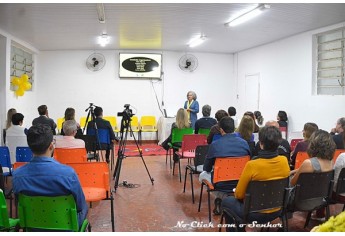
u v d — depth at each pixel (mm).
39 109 5789
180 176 5258
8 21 5895
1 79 6895
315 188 2666
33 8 5043
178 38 7746
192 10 5203
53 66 9578
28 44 8383
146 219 3590
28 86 7633
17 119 4602
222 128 3348
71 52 9617
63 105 9625
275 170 2424
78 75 9656
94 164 2834
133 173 5734
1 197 2145
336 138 3963
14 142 4539
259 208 2404
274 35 7246
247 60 9438
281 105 7742
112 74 9773
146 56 9727
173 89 10023
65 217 2055
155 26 6402
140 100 9883
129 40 8055
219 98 10281
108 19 5805
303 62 6926
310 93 6742
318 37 6688
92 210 3857
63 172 1988
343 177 2887
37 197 1987
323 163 2701
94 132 5473
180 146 5637
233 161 3170
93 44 8625
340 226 1380
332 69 6387
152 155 7586
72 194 2010
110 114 9781
